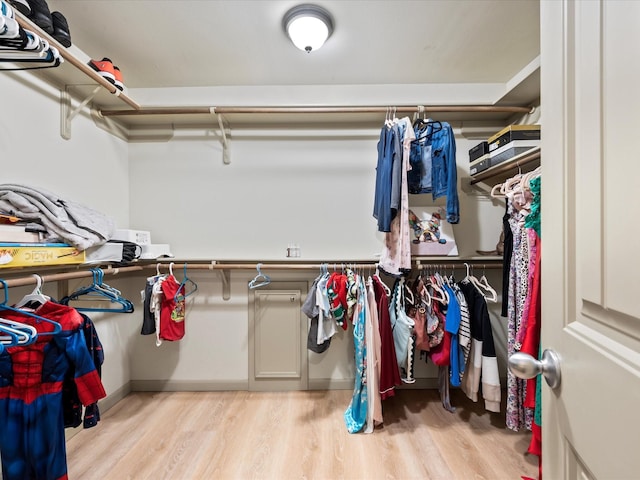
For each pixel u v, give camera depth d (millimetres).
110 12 1351
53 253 1130
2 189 1149
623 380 358
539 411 1071
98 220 1406
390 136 1688
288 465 1357
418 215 2008
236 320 2127
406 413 1784
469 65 1790
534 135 1578
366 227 2162
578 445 451
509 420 1392
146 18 1393
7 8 846
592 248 431
